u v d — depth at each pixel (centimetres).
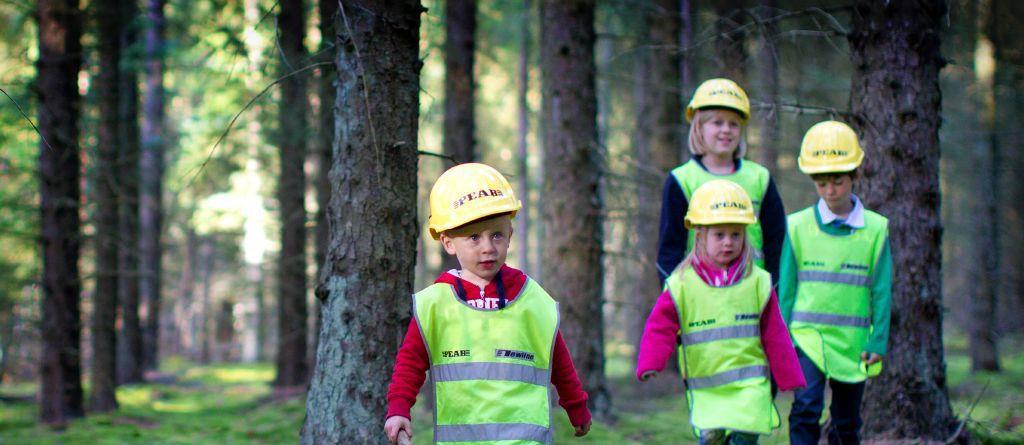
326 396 381
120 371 1355
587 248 768
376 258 381
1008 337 1802
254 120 1123
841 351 429
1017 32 1144
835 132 433
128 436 744
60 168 821
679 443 649
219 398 1163
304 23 936
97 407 959
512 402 280
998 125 1363
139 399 1138
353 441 373
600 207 782
